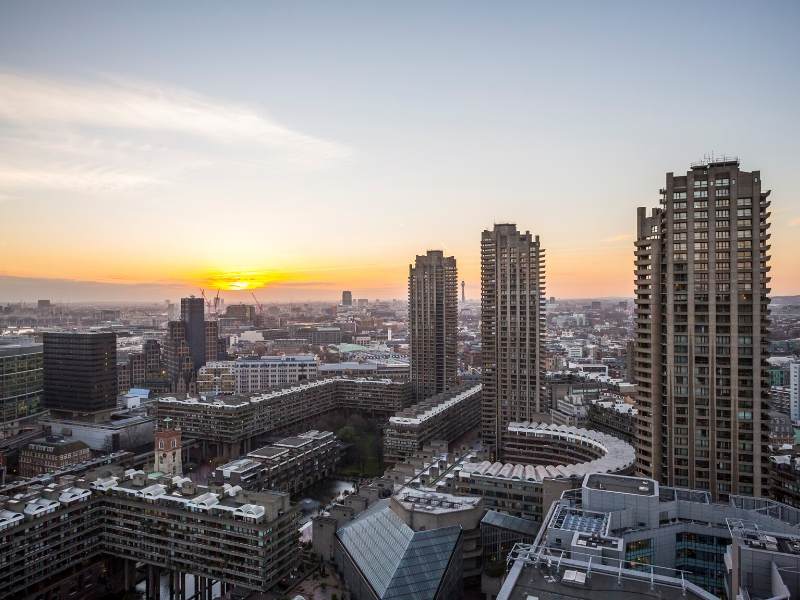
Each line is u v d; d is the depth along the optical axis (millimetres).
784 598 147125
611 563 170000
